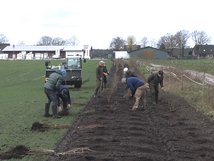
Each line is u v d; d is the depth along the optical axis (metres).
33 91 32.12
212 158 10.71
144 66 58.25
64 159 10.30
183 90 29.36
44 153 11.03
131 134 13.70
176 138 13.23
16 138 13.18
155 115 18.28
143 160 10.18
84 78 46.91
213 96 22.73
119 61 77.69
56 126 15.05
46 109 17.89
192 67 60.91
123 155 10.61
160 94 27.06
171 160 10.29
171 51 161.75
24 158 10.62
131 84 19.72
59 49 161.88
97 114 18.14
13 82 44.62
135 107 19.59
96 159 10.17
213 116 18.28
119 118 17.11
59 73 17.97
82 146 11.70
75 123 16.05
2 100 25.78
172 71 39.94
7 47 172.00
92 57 165.25
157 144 12.34
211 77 41.50
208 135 13.94
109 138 12.81
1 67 77.25
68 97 18.17
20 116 18.05
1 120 16.92
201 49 169.25
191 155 11.00
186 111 19.75
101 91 26.52
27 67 76.62
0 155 10.84
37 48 167.62
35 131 14.45
